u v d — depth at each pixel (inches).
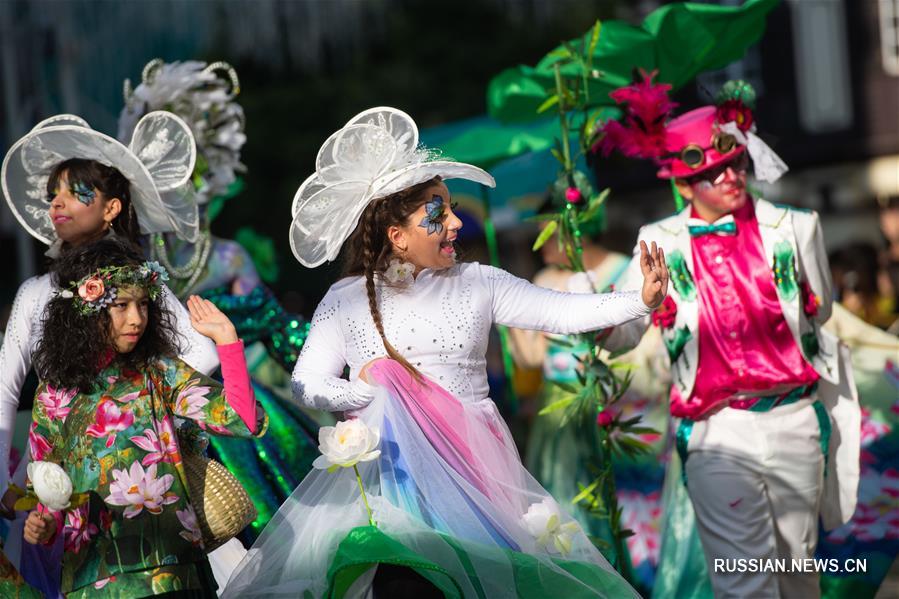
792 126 1033.5
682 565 400.2
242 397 252.4
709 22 388.5
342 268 290.5
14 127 709.9
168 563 247.1
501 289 281.9
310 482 270.5
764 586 323.6
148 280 253.9
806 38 1024.2
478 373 281.1
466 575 252.4
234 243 382.9
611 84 391.5
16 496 263.1
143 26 807.1
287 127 1075.3
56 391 253.8
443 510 263.1
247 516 263.1
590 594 263.1
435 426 270.8
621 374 454.3
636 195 1044.5
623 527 454.0
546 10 1094.4
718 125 324.2
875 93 1011.9
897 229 566.3
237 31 900.0
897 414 398.0
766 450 324.5
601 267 450.9
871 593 388.2
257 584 264.5
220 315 255.6
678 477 406.6
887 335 409.7
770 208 332.2
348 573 253.3
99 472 248.1
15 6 712.4
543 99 418.6
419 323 275.1
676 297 332.5
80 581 246.1
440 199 276.8
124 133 377.4
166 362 257.6
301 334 371.9
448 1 1100.5
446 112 1094.4
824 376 331.0
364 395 270.5
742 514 325.4
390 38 1099.3
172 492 250.2
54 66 754.8
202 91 382.9
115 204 298.5
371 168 276.5
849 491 341.4
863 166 1024.2
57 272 257.0
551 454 468.8
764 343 326.0
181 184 320.2
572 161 357.4
